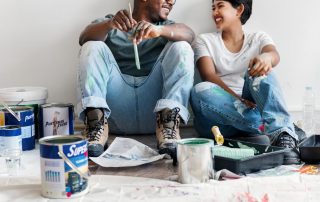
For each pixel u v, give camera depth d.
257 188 1.40
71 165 1.33
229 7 2.38
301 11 2.59
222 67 2.42
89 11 2.58
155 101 2.33
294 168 1.68
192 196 1.35
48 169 1.34
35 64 2.61
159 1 2.38
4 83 2.62
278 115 1.92
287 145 1.86
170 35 2.20
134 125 2.39
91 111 1.98
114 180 1.55
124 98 2.31
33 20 2.58
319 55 2.62
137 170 1.71
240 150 1.71
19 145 1.81
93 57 2.06
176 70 2.08
